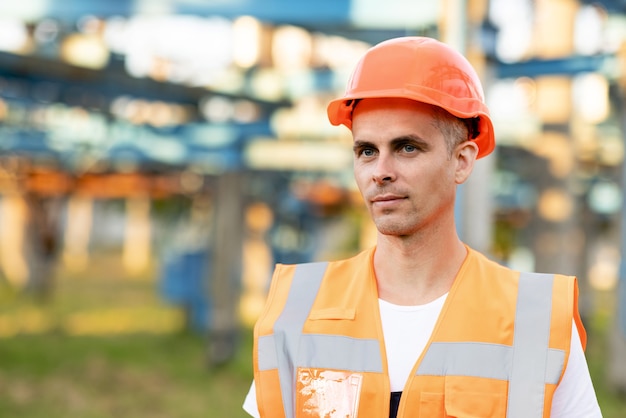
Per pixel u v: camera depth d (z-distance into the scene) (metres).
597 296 18.45
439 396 1.64
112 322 13.03
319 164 8.38
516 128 8.38
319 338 1.77
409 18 4.17
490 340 1.67
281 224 16.17
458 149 1.73
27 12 4.77
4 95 7.50
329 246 23.50
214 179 9.91
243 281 14.09
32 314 13.53
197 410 7.88
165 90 6.79
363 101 1.68
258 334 1.83
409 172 1.65
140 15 4.70
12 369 9.35
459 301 1.72
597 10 6.34
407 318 1.73
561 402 1.67
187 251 12.21
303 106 7.97
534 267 8.77
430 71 1.68
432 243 1.73
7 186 14.26
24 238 16.05
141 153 8.51
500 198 13.90
